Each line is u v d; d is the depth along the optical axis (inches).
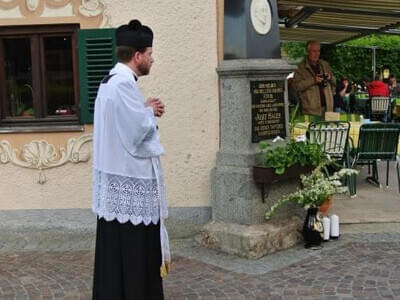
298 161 206.7
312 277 179.0
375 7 343.0
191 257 201.6
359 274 180.1
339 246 208.5
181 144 224.1
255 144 207.5
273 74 211.3
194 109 222.5
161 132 223.9
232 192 207.6
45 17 222.1
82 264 198.8
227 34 210.7
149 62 145.1
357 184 307.3
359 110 605.6
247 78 203.9
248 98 205.0
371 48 776.3
